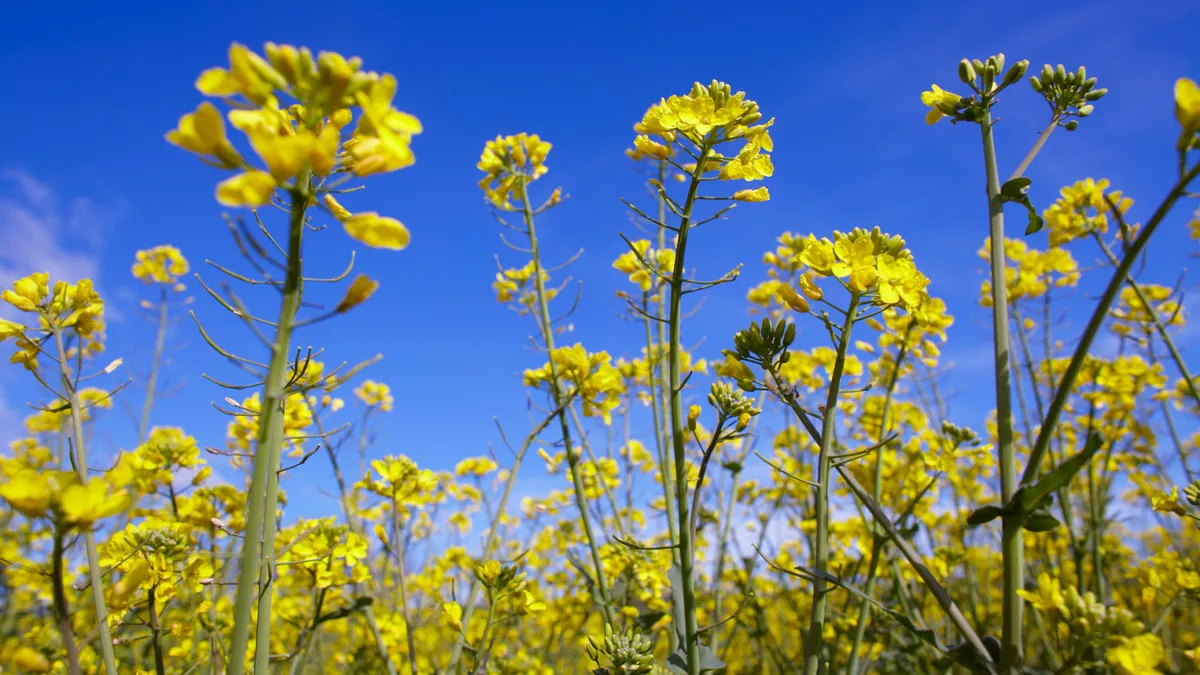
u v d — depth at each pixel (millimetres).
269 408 178
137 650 483
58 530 183
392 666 406
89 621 489
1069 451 683
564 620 715
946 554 585
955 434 531
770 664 682
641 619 382
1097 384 619
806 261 268
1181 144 179
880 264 255
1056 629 326
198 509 414
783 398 272
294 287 178
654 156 303
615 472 608
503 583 384
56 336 273
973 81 262
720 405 292
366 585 567
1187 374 482
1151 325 574
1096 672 308
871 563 374
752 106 287
